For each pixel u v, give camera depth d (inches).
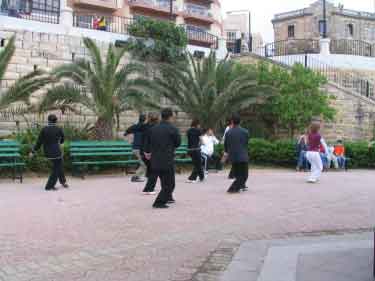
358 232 313.6
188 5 1941.4
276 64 1043.3
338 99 1014.4
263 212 375.2
